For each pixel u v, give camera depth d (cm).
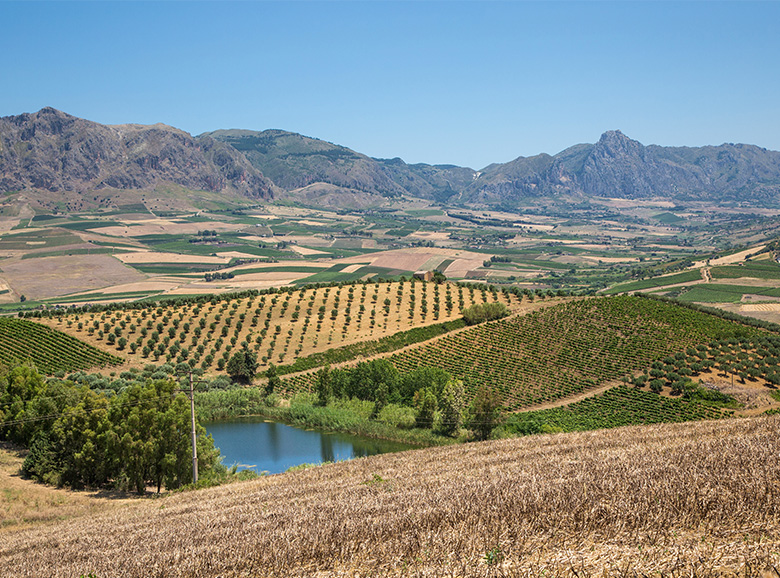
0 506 4903
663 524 1609
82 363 11919
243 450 8350
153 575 1956
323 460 7806
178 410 5888
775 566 1302
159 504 4509
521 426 8531
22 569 2533
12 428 7156
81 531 3584
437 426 9038
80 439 5934
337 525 2100
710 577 1297
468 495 2328
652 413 9188
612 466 2589
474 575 1423
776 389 9869
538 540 1612
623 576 1337
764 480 1905
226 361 12412
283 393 11150
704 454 2520
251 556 1928
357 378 10594
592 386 10719
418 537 1761
